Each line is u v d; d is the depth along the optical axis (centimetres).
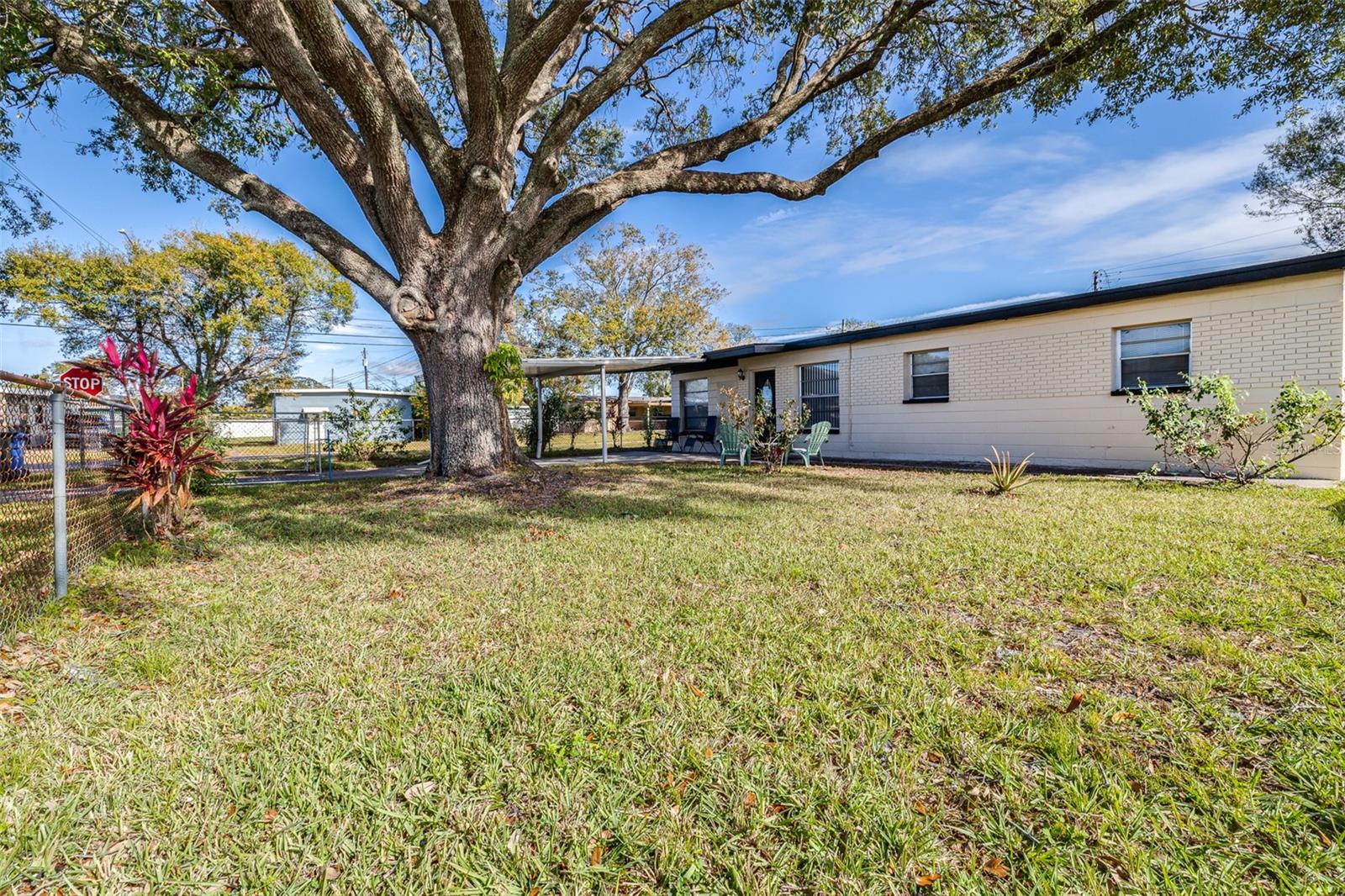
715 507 638
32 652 269
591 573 390
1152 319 863
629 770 180
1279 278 741
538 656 262
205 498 765
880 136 914
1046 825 154
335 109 741
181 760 189
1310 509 527
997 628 281
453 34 860
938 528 499
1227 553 387
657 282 2819
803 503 654
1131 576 346
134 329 1903
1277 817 152
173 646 277
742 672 242
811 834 152
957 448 1115
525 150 1180
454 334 830
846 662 249
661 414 3319
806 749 189
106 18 579
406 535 522
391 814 163
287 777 179
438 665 256
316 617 317
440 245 814
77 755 191
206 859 148
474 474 850
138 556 443
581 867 144
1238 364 785
